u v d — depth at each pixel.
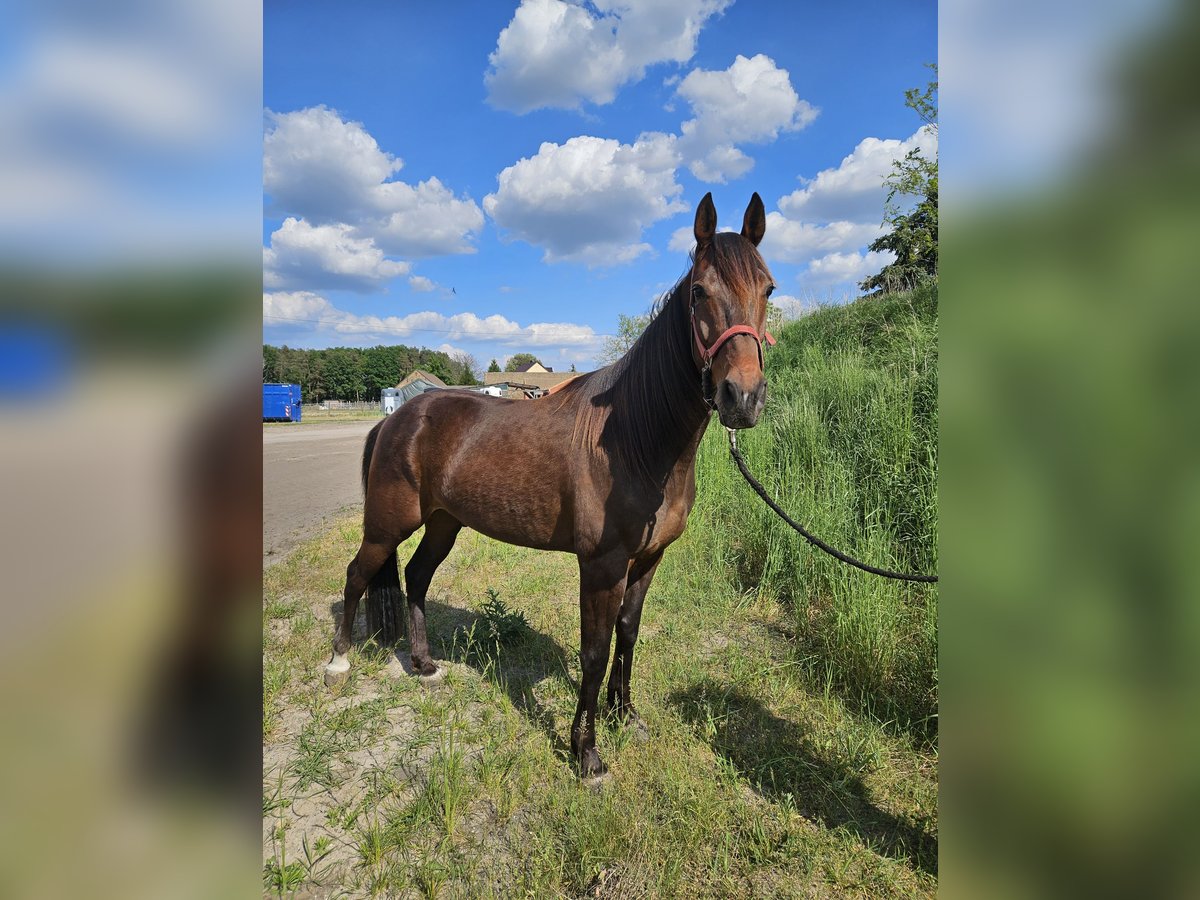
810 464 4.47
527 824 1.98
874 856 1.81
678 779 2.12
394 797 2.13
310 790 2.18
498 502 2.45
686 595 3.85
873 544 3.11
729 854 1.84
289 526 6.38
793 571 3.74
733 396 1.67
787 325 8.38
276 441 16.50
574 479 2.23
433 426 2.75
